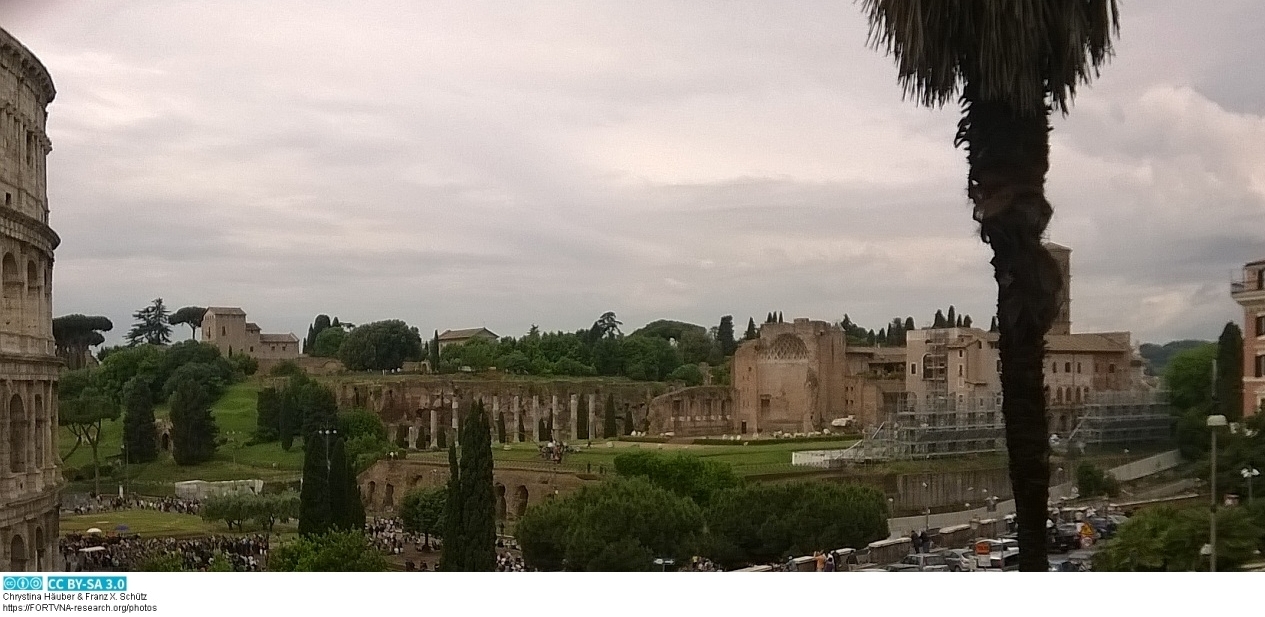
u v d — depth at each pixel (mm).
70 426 192625
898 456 142625
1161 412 120188
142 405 194750
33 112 73938
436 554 106875
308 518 93438
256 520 121688
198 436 193125
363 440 187375
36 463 73562
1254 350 88625
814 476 123562
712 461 121000
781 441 176000
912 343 199375
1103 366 166250
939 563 80125
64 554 90000
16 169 70688
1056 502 101875
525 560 85312
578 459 146875
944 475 130750
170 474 183125
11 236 68125
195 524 126750
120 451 198500
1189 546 55250
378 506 159125
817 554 82125
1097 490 106125
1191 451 108625
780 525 85375
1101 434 130625
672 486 114062
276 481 171000
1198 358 115250
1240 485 71375
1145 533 57469
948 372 188625
